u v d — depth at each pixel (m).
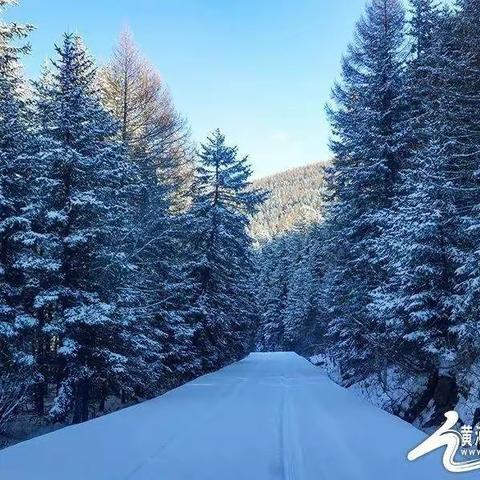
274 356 53.47
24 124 15.45
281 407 12.86
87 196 13.51
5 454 7.08
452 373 12.99
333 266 23.92
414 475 6.36
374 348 17.92
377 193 19.62
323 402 14.00
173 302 22.44
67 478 5.92
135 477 6.05
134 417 10.74
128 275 15.32
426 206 13.23
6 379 12.11
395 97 20.02
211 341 29.22
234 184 31.48
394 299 13.97
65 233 13.85
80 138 14.25
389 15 21.89
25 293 13.62
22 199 13.77
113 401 19.77
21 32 16.14
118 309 13.84
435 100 16.66
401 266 13.61
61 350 12.39
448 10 20.31
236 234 31.86
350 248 20.55
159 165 26.86
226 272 30.89
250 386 18.67
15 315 12.76
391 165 19.44
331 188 22.86
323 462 7.00
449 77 16.11
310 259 53.12
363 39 22.48
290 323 69.25
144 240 18.97
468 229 11.48
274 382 20.62
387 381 17.94
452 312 12.14
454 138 14.35
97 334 13.95
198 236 29.61
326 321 34.41
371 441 8.49
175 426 9.68
